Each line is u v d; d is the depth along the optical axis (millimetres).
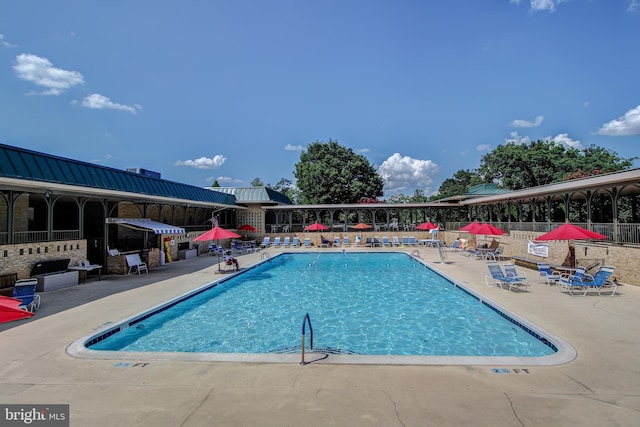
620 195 20484
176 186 25500
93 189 16172
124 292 13258
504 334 9219
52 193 15086
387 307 12266
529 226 22672
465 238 30078
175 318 11172
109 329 8766
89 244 18859
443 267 19016
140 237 23391
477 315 10938
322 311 11883
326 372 5895
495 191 34906
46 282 13508
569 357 6434
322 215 54500
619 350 6820
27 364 6430
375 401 4922
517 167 48250
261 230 37188
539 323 8711
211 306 12625
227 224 35812
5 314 3314
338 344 8820
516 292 12531
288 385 5441
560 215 33594
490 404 4824
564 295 11930
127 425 4418
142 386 5492
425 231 35250
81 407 4887
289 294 14500
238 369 6070
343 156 57750
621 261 13805
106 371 6078
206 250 28750
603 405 4793
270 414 4617
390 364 6184
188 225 29891
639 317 9148
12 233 13273
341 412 4641
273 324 10531
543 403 4844
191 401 5000
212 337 9414
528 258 19844
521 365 6113
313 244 34188
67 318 9703
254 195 37594
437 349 8367
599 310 9891
